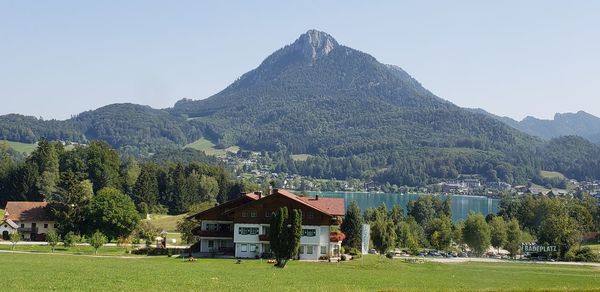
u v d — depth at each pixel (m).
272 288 58.44
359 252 124.00
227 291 55.41
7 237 143.62
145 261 91.44
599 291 59.94
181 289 55.91
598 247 162.38
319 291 56.38
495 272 92.31
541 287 63.75
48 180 198.25
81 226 141.50
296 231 89.81
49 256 96.12
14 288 54.00
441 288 62.19
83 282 58.97
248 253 108.81
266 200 109.62
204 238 115.00
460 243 188.25
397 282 70.31
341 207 115.69
